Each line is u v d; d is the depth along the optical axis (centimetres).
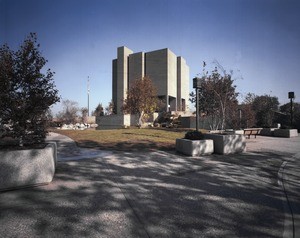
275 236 306
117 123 3519
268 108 2548
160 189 489
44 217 349
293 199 440
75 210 376
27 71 552
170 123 3117
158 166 700
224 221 347
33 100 547
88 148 1029
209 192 475
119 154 890
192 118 2892
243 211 384
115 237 297
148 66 4706
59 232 306
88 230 313
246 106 2053
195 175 604
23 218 345
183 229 321
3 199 421
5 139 572
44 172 504
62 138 1411
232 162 770
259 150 1045
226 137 926
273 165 729
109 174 600
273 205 411
